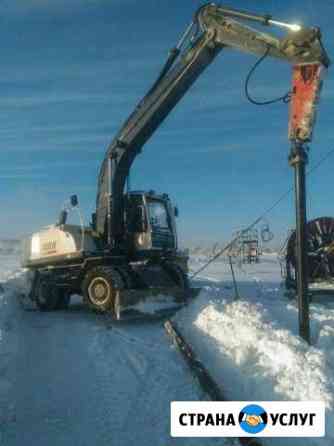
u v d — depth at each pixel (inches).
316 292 501.4
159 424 218.8
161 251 532.4
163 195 567.5
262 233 583.8
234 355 285.1
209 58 447.5
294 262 526.0
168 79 475.8
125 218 529.7
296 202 297.0
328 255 512.7
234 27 398.9
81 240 530.6
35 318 498.3
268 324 327.9
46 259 567.2
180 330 368.8
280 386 231.3
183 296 483.2
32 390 261.9
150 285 486.3
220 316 351.9
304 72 306.2
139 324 440.8
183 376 280.2
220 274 1098.1
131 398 249.4
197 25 444.8
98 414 230.5
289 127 303.9
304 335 292.8
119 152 521.7
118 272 482.3
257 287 724.7
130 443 201.9
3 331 374.9
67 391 260.7
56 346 359.6
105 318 480.1
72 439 205.3
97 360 316.8
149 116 497.4
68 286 537.6
